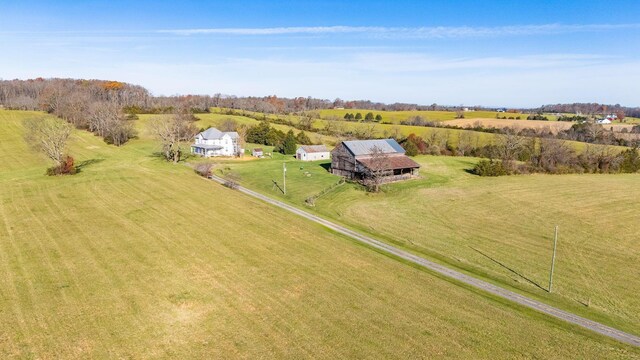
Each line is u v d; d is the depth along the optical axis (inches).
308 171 3376.0
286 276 1390.3
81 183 2470.5
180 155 3892.7
